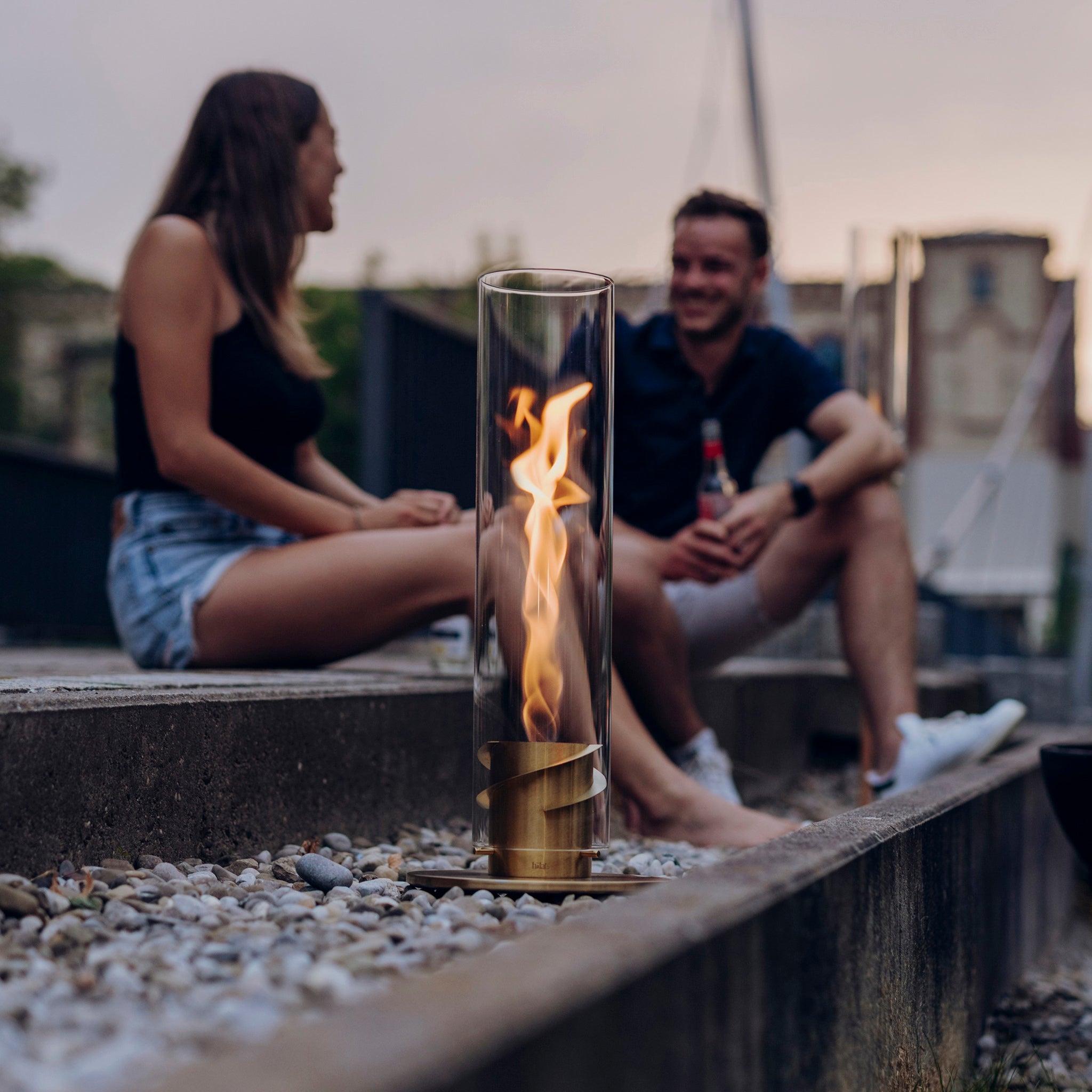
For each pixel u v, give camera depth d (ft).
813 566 8.64
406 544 6.82
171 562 7.15
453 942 3.43
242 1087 1.74
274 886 4.58
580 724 4.51
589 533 4.58
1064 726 19.39
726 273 8.77
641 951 2.50
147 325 6.84
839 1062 3.59
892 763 7.96
